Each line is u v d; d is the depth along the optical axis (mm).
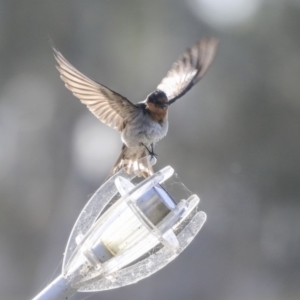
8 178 19828
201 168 19734
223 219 19922
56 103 20234
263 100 20141
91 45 20312
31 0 20375
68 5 20344
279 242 20109
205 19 20109
